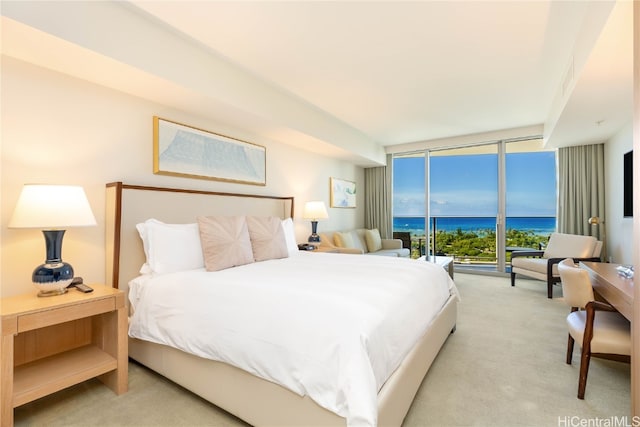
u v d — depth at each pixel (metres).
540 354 2.28
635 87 1.13
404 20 2.08
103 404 1.71
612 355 1.67
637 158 1.14
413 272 2.19
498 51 2.50
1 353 1.43
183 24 2.13
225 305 1.64
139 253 2.41
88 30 1.77
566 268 2.00
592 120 3.37
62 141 2.09
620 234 3.79
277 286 1.68
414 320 1.71
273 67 2.76
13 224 1.64
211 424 1.55
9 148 1.87
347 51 2.48
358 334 1.24
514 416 1.59
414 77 2.97
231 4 1.90
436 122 4.49
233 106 2.73
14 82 1.89
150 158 2.59
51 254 1.79
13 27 1.56
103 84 2.27
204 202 2.98
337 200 5.46
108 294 1.81
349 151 4.76
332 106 3.78
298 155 4.48
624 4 1.55
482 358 2.22
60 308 1.61
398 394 1.38
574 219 4.56
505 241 5.16
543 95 3.47
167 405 1.71
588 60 2.06
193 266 2.34
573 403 1.69
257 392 1.45
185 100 2.58
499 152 5.12
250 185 3.60
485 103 3.71
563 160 4.62
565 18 2.08
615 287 1.64
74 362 1.82
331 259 2.77
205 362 1.67
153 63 2.11
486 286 4.47
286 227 3.36
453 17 2.06
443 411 1.62
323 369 1.24
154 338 1.89
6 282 1.86
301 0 1.87
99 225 2.27
